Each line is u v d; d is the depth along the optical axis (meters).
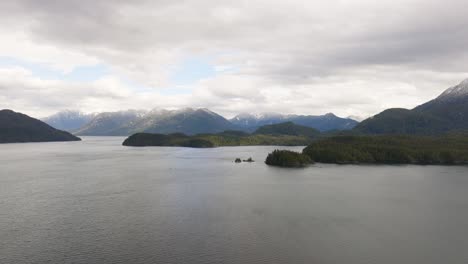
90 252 84.00
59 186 168.25
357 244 90.38
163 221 108.00
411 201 138.38
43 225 103.69
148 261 79.31
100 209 122.19
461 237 96.31
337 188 166.88
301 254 83.62
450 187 171.00
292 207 126.81
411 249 87.62
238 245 88.75
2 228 100.94
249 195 148.25
